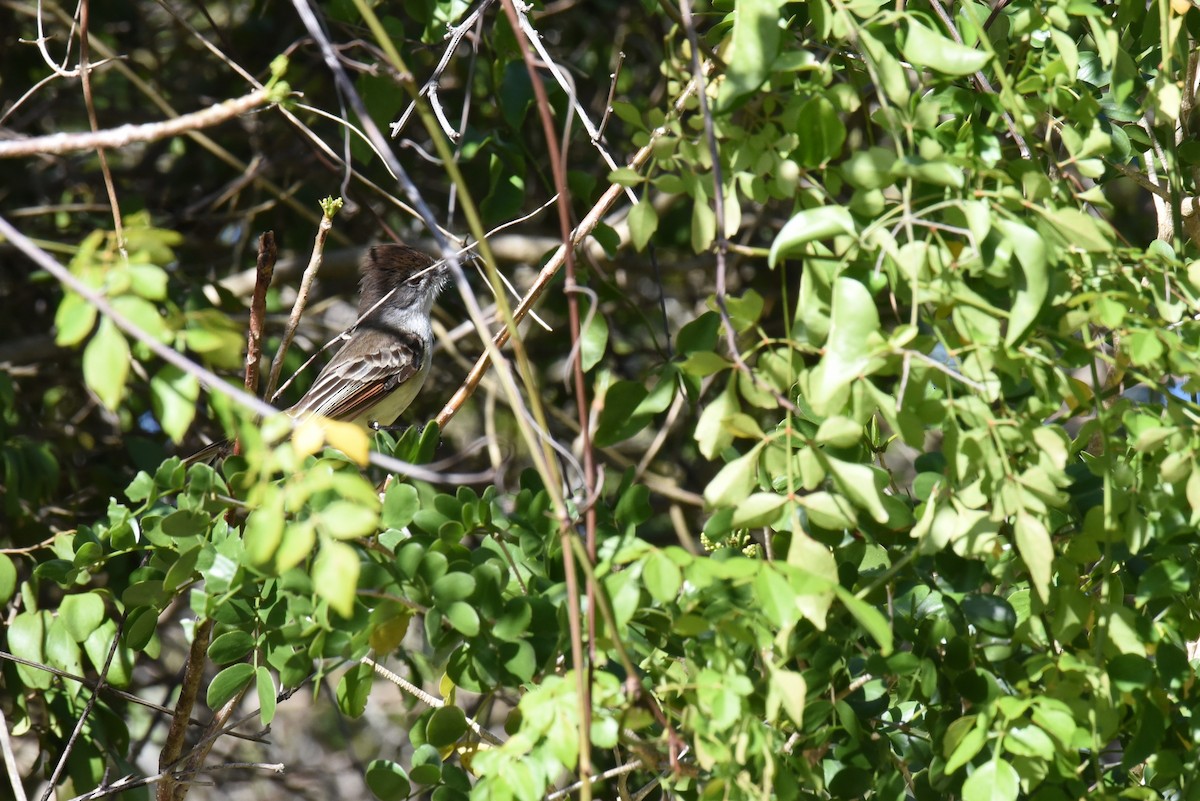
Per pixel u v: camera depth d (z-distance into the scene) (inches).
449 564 239.9
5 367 522.3
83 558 275.4
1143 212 589.3
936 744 230.4
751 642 200.2
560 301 591.8
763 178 231.6
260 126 560.1
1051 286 202.7
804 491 240.1
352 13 358.6
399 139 538.0
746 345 250.2
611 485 586.9
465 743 261.0
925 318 210.5
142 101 583.8
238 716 543.8
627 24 566.6
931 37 224.8
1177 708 234.2
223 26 587.2
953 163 211.9
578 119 508.4
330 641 233.0
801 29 288.8
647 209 235.0
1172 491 218.8
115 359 174.2
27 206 575.2
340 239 557.3
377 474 372.8
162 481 266.8
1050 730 198.8
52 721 325.1
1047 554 197.6
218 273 591.8
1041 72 240.1
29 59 577.9
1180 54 276.2
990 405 229.5
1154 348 202.2
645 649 232.2
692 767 225.8
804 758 229.3
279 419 177.6
